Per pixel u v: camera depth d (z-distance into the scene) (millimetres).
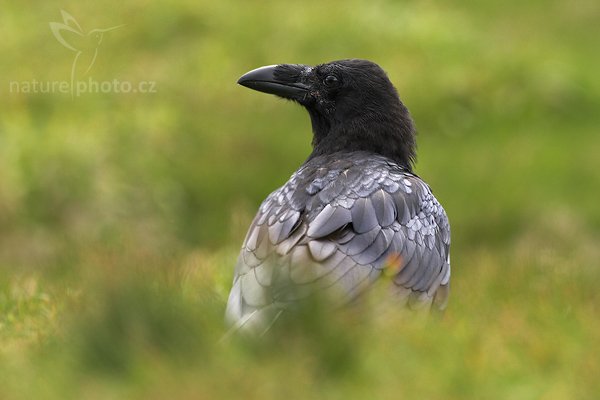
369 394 5766
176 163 20750
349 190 7559
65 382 5871
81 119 21312
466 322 7172
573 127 23203
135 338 6047
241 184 20750
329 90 9133
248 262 7250
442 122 23156
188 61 24125
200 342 6125
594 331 6902
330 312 6387
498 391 5996
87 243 14156
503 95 23812
